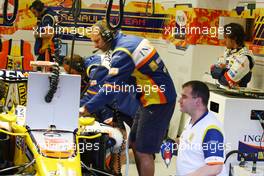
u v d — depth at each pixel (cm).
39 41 553
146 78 354
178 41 600
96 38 351
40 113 276
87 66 402
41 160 249
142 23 674
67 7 629
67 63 397
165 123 361
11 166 276
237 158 416
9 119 279
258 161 418
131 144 384
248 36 514
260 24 491
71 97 279
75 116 282
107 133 299
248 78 459
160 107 355
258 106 416
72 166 249
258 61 492
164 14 650
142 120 360
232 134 414
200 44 560
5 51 628
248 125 417
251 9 511
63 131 279
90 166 297
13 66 599
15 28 632
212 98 434
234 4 546
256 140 420
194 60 561
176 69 607
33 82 273
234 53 462
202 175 257
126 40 346
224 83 460
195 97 269
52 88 270
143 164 364
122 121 367
